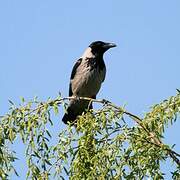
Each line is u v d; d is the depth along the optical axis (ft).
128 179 31.37
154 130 34.27
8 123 35.55
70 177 33.09
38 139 34.63
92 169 31.89
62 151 33.68
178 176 32.07
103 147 32.94
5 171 33.86
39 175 33.40
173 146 32.81
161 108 34.73
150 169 31.55
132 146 32.17
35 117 35.24
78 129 34.63
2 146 34.68
